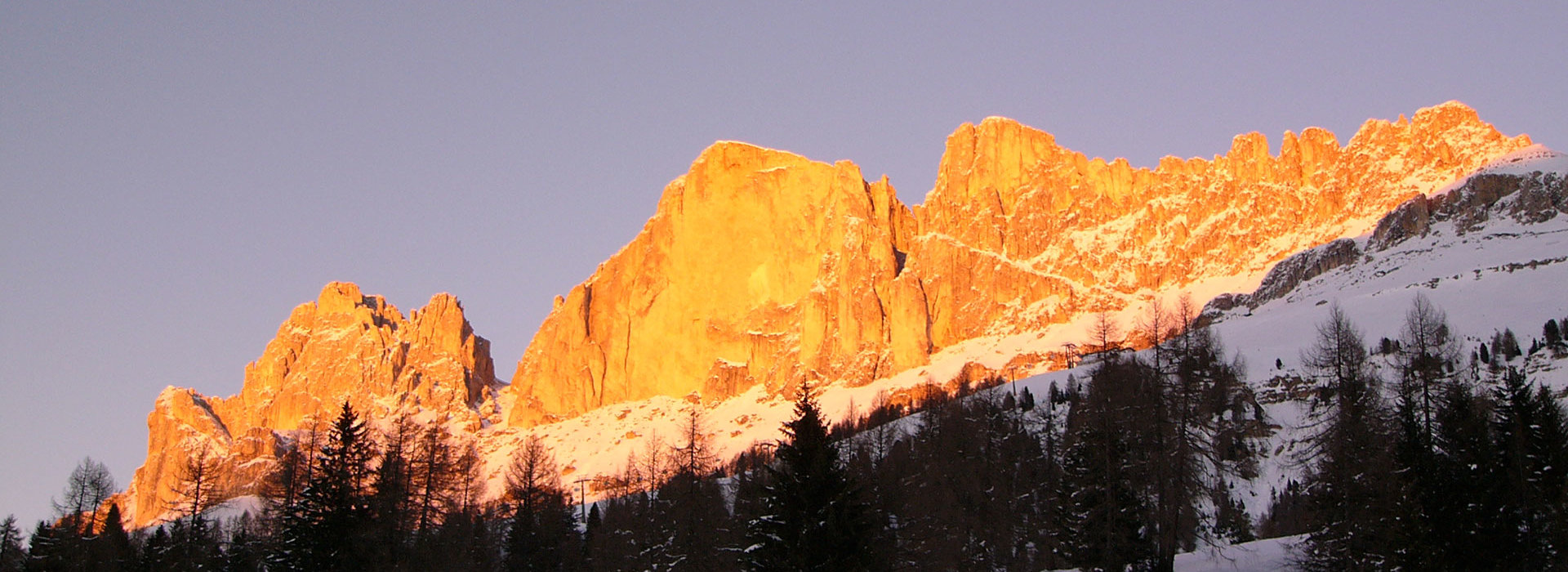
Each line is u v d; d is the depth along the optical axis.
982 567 111.06
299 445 121.12
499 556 135.00
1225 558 92.75
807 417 77.69
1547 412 82.44
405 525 108.00
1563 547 77.06
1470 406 86.88
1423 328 147.75
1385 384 128.38
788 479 75.31
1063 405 195.75
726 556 110.06
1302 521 107.69
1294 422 152.38
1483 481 76.75
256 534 121.38
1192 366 94.56
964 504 118.19
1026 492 119.75
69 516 134.00
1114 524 90.31
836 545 73.25
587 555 136.00
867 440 172.62
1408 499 76.19
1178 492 89.75
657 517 135.75
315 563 94.12
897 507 105.50
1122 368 102.38
